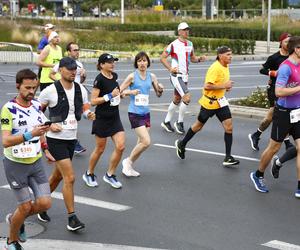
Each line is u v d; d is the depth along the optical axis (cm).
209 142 1579
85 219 984
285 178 1234
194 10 8838
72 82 929
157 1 8456
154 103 2245
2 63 3675
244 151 1476
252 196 1113
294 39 1051
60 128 905
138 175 1248
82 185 1175
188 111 2061
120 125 1141
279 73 1058
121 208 1040
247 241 889
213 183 1199
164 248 861
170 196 1111
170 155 1437
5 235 905
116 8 9994
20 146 795
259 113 1936
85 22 6369
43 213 966
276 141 1089
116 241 888
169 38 4809
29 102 806
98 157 1152
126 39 4934
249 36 5350
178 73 1625
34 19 6325
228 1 9306
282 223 969
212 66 1288
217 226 952
